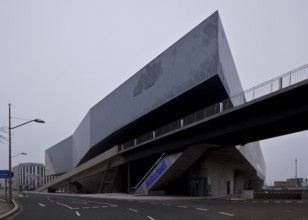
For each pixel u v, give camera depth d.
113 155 56.91
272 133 34.69
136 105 51.72
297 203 31.27
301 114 26.38
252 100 28.28
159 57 46.25
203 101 43.53
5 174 33.16
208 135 36.31
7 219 17.78
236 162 58.31
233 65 45.97
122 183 65.38
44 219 17.44
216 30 35.44
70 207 26.11
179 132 39.53
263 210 22.41
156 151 46.59
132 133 60.88
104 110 64.69
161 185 48.41
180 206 26.30
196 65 38.25
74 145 93.56
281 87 26.62
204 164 48.94
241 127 32.12
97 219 17.06
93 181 75.44
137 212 20.95
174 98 42.19
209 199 38.66
